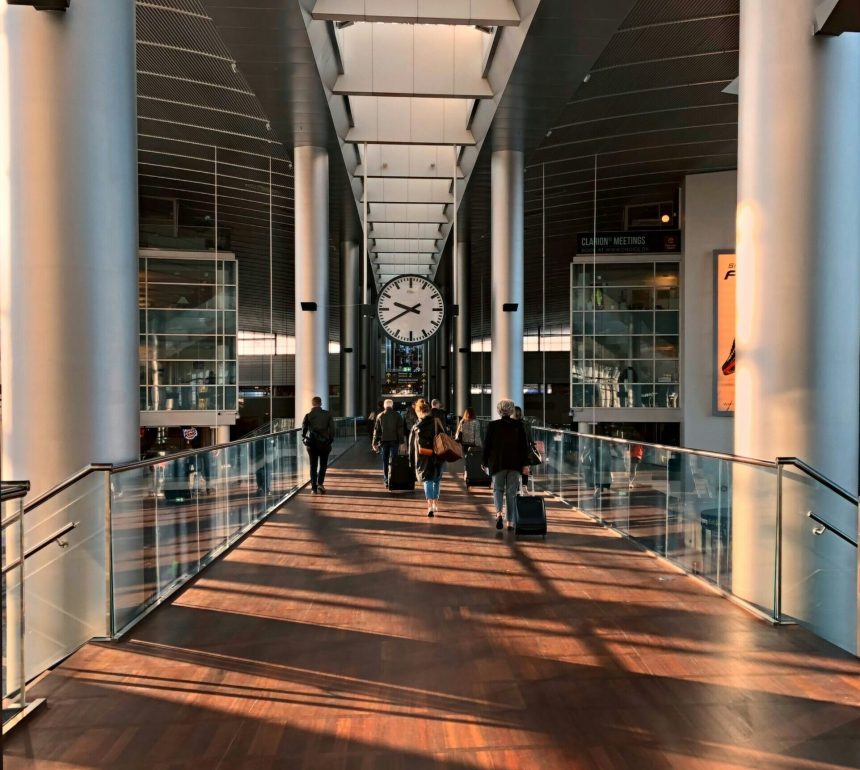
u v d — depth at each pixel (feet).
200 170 61.36
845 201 19.81
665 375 68.90
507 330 51.60
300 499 35.40
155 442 77.36
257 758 10.52
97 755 10.62
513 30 36.24
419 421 31.22
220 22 33.30
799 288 19.67
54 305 17.52
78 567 15.64
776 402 19.84
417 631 16.05
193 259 74.38
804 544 16.90
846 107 19.69
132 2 18.94
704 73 41.50
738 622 16.69
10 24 17.60
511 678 13.41
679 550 21.88
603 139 53.06
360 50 42.75
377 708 12.16
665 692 12.76
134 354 18.85
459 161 59.98
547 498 37.55
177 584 19.60
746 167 20.47
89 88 17.74
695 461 20.89
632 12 34.58
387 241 85.25
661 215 74.49
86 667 13.99
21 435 17.63
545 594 18.92
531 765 10.28
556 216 78.95
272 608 17.76
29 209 17.48
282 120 46.16
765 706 12.18
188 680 13.34
